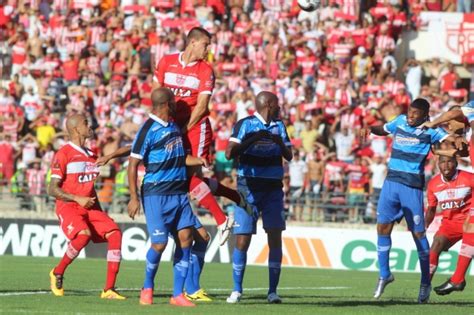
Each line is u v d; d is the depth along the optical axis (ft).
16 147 284.00
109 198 261.03
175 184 113.09
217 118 276.00
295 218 256.32
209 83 121.70
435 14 313.12
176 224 114.32
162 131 112.06
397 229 248.11
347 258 234.99
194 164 114.21
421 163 131.03
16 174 273.54
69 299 119.96
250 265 233.96
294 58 301.22
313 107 281.95
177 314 102.12
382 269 135.03
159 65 123.54
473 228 127.24
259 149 120.67
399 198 131.64
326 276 201.26
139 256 246.06
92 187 130.62
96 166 128.36
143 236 246.27
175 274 114.83
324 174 261.65
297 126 279.49
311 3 155.43
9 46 321.93
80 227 126.21
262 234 237.86
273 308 112.27
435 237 150.10
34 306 109.19
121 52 313.53
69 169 129.90
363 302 126.00
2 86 318.24
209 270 207.41
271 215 121.49
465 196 146.92
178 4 321.93
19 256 243.19
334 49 302.25
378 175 258.37
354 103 286.66
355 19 310.24
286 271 216.54
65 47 318.45
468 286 176.04
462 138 128.26
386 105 284.00
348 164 261.85
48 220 249.34
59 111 304.91
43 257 241.14
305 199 255.09
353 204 255.50
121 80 306.14
